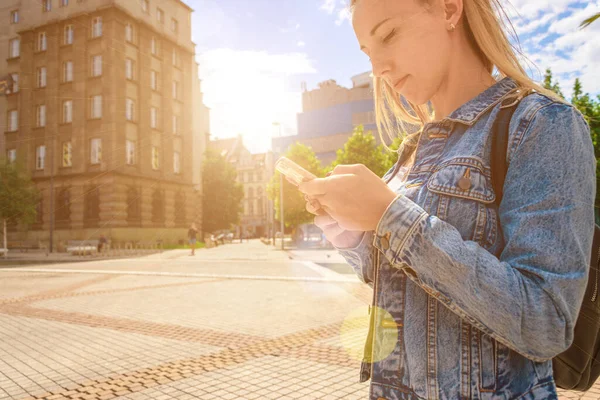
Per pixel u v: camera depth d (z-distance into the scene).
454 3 0.63
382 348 0.65
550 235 0.47
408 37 0.63
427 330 0.59
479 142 0.60
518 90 0.62
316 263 12.95
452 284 0.48
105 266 10.84
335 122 37.25
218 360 3.33
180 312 5.39
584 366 0.70
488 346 0.56
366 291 6.84
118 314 5.11
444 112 0.72
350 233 0.74
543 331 0.45
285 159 0.58
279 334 4.18
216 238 33.41
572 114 0.53
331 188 0.52
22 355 3.04
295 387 2.73
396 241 0.50
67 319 4.34
